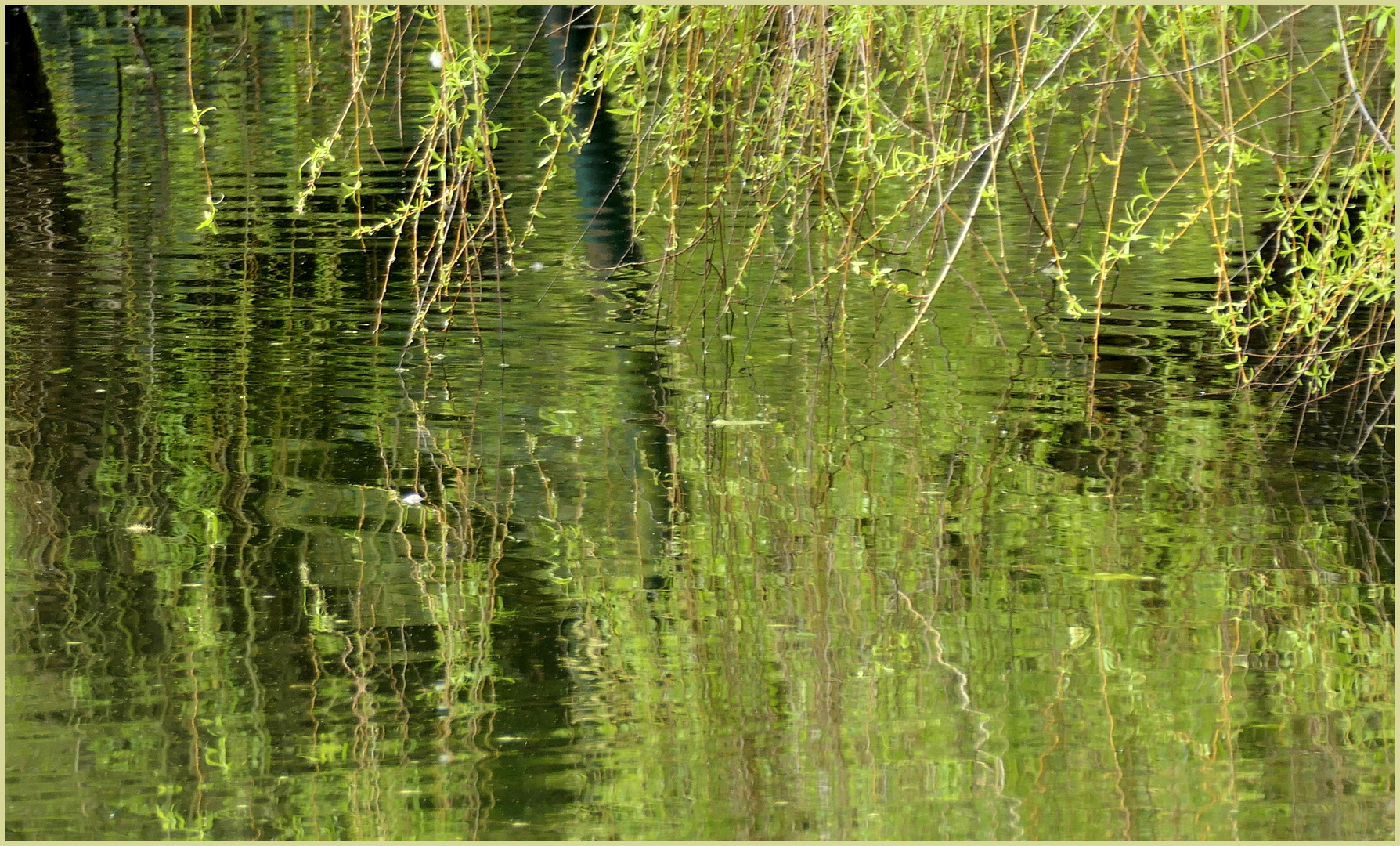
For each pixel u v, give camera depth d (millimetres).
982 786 8328
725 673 9555
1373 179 12742
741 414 14328
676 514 12031
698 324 17234
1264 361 15367
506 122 28453
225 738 8820
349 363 15969
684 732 8906
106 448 13398
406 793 8273
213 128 29062
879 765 8508
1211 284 18172
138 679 9469
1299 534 11445
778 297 18219
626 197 22594
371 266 19938
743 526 11812
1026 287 18328
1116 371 15359
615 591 10719
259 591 10688
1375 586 10609
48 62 35969
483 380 15383
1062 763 8555
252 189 24344
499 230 21375
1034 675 9492
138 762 8547
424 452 13391
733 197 21734
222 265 19969
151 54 36656
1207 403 14445
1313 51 24875
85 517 11914
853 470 12906
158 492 12445
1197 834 7859
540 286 18953
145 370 15625
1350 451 13133
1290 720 8992
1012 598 10523
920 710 9125
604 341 16719
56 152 27125
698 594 10656
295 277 19375
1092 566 10984
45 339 16656
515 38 35594
